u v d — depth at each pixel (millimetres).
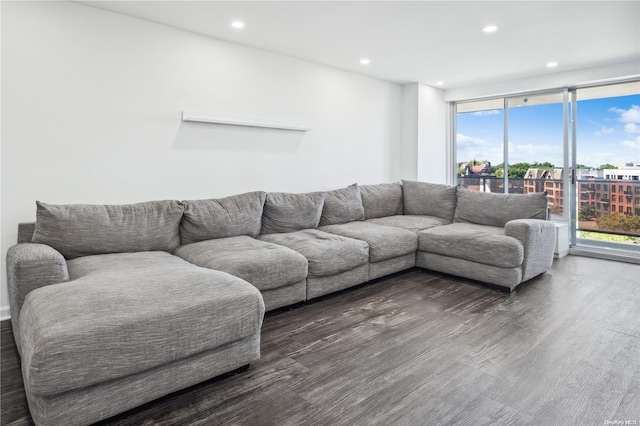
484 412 1691
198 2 2889
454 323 2676
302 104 4406
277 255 2826
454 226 4070
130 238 2840
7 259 2340
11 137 2676
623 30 3420
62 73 2850
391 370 2053
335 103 4766
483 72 4898
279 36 3605
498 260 3361
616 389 1863
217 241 3178
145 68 3240
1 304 2701
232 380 1954
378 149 5375
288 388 1885
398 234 3805
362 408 1726
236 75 3812
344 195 4414
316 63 4508
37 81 2752
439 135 5918
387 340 2414
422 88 5566
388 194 4883
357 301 3141
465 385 1905
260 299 2035
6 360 2137
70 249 2619
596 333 2494
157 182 3367
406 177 5672
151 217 2986
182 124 3477
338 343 2373
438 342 2381
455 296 3258
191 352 1760
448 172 6117
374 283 3645
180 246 3162
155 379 1686
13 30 2645
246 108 3910
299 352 2256
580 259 4613
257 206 3598
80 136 2955
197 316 1774
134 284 1930
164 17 3164
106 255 2686
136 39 3180
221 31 3480
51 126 2826
